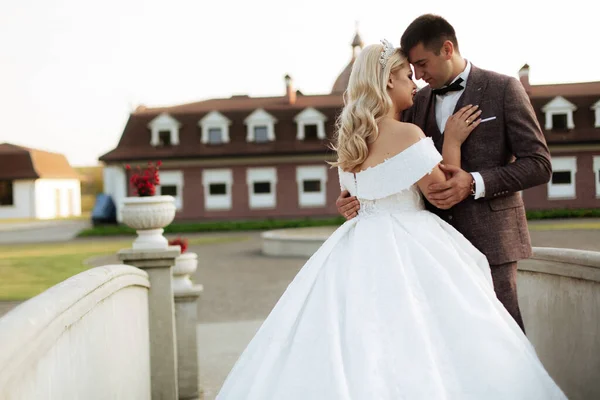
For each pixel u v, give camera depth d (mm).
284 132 33562
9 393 1481
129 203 4211
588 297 2725
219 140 33656
